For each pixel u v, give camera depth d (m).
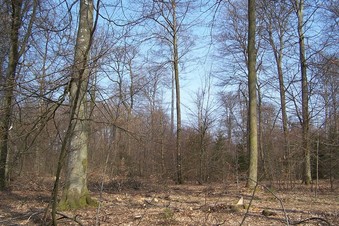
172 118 25.52
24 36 9.59
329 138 15.18
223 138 24.88
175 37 22.83
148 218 7.82
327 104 14.80
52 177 15.77
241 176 14.97
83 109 7.82
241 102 28.61
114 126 6.64
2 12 9.92
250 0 14.05
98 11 5.24
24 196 11.80
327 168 16.48
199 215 8.18
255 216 8.27
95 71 5.61
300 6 18.52
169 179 22.55
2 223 7.20
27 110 6.11
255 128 13.90
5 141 6.94
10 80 5.69
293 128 15.68
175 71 23.00
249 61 13.91
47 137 6.30
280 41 20.80
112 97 6.27
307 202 11.21
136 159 18.88
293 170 15.87
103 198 11.44
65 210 8.51
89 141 8.75
